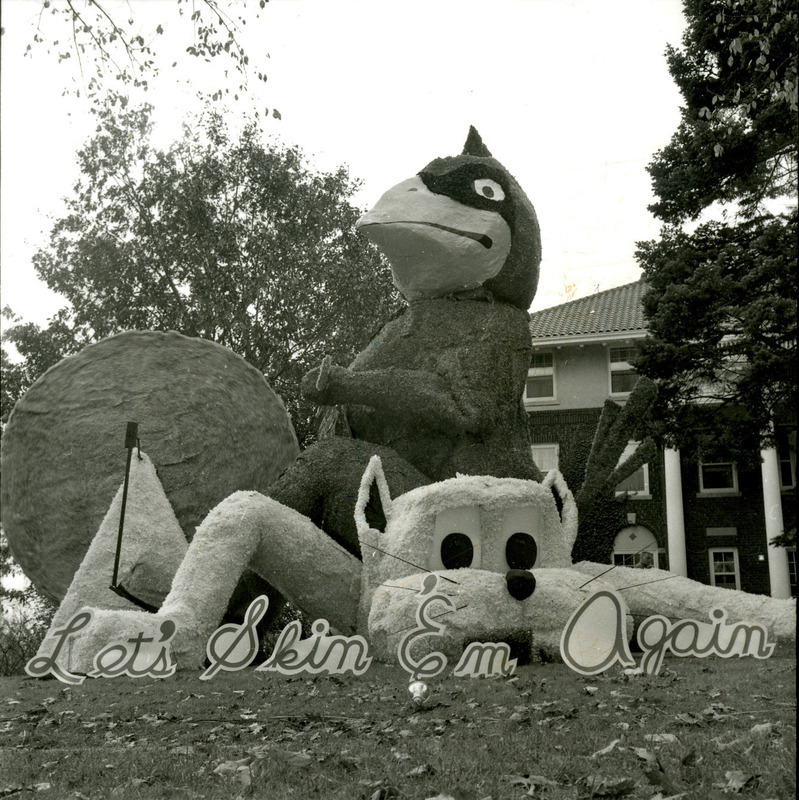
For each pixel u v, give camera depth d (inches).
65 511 447.2
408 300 434.0
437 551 333.7
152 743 201.3
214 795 156.6
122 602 385.4
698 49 709.9
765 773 156.0
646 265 839.1
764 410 791.7
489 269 413.4
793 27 476.7
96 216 847.1
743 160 759.7
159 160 839.1
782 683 266.1
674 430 816.9
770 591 1053.2
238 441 461.7
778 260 756.6
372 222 407.5
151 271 848.9
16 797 161.2
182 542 407.2
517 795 150.5
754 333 762.2
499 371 401.7
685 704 232.4
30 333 852.0
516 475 391.2
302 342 863.7
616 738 190.7
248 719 223.8
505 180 425.4
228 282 837.2
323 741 195.9
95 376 460.1
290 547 347.6
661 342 800.3
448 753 179.0
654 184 810.2
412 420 385.7
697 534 1087.0
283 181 846.5
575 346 1073.5
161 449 446.0
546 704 231.3
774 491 1029.2
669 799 144.3
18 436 460.4
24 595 752.3
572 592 324.2
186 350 470.6
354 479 374.3
